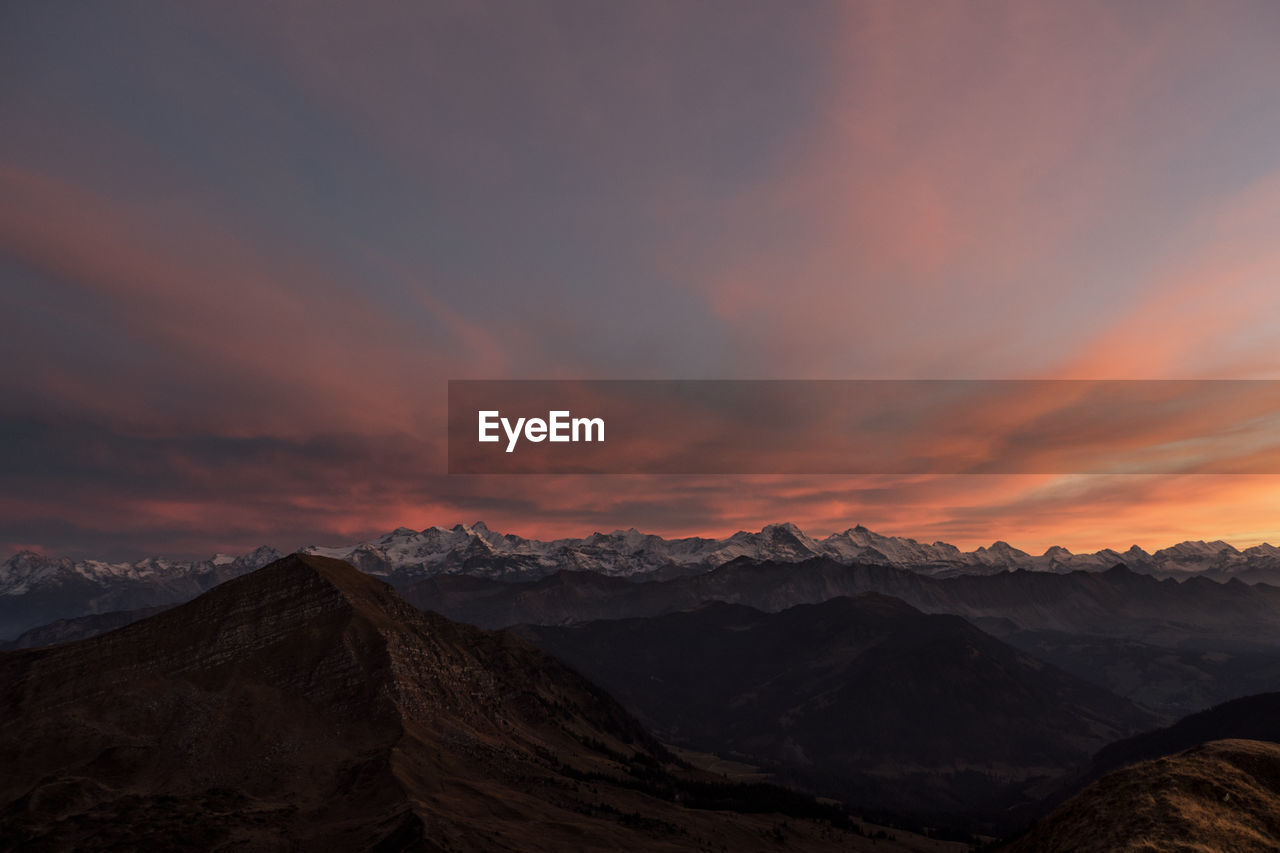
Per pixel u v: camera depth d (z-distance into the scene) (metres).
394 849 143.62
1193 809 72.19
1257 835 69.06
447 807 167.62
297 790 176.00
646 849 173.50
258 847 148.75
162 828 153.12
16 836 149.88
